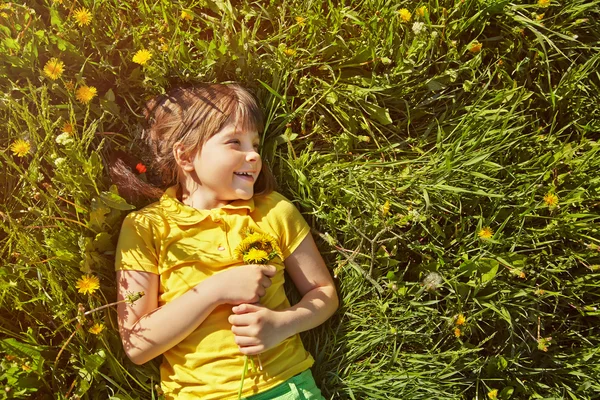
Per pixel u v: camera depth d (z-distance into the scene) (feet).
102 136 5.50
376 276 5.56
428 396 5.41
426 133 5.78
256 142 5.31
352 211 5.66
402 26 5.71
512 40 5.89
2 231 5.32
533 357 5.71
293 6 5.77
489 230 5.29
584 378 5.65
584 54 5.98
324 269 5.36
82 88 4.94
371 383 5.43
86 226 5.00
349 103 5.79
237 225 5.14
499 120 5.69
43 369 5.03
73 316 5.08
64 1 5.41
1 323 5.15
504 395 5.49
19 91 5.35
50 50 5.31
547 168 5.61
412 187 5.59
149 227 5.05
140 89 5.63
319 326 5.63
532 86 5.97
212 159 5.12
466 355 5.52
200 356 4.81
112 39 5.52
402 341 5.51
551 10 5.90
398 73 5.65
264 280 4.83
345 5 5.94
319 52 5.70
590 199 5.64
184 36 5.63
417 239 5.69
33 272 5.16
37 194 5.00
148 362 5.20
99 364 4.99
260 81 5.45
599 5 5.91
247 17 5.73
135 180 5.41
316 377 5.47
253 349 4.68
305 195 5.71
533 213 5.62
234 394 4.70
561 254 5.72
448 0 5.77
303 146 5.87
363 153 5.85
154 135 5.40
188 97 5.28
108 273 5.24
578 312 5.80
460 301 5.41
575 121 5.77
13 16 5.29
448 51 5.75
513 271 5.17
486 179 5.62
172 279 4.95
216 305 4.76
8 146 5.07
